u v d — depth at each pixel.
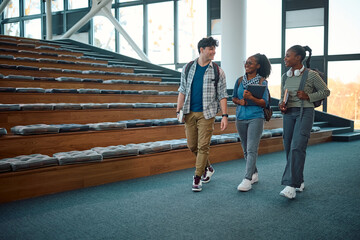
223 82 3.39
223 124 3.36
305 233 2.30
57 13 13.98
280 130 6.26
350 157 5.40
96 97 5.49
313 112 3.18
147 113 5.43
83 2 13.63
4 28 15.36
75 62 7.14
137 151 3.94
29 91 4.78
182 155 4.42
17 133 3.66
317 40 10.15
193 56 11.90
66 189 3.38
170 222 2.51
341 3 9.85
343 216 2.64
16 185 3.05
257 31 10.89
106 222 2.50
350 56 9.75
